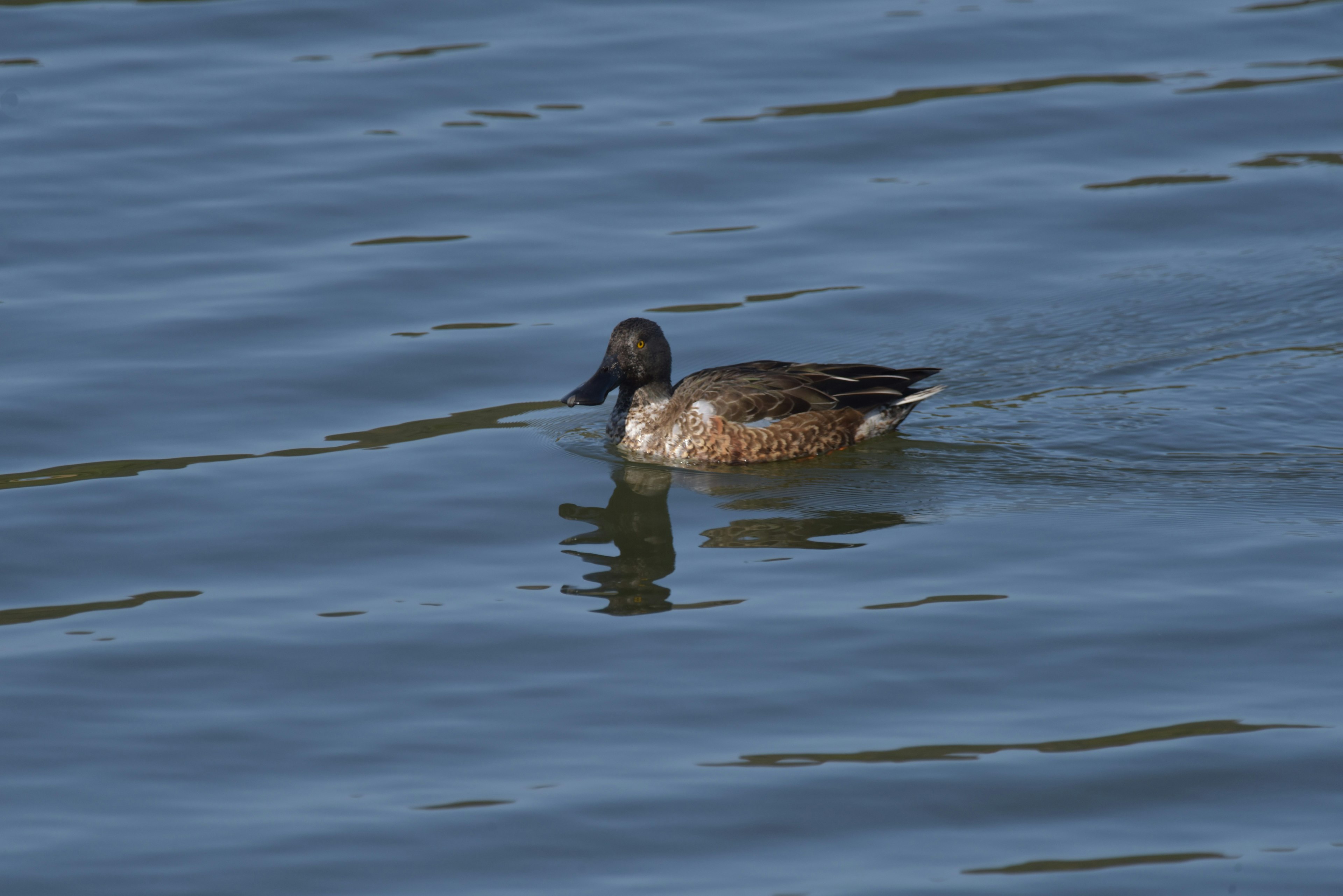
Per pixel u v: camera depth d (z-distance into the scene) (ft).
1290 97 76.43
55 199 67.62
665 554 44.55
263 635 39.99
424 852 31.60
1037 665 37.78
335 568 43.68
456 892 30.48
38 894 30.50
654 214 67.46
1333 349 57.06
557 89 77.36
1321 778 33.27
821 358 57.62
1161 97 76.74
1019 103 76.23
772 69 79.36
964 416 53.98
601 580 42.91
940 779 33.58
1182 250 64.75
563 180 70.03
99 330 58.03
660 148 72.49
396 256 63.98
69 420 52.03
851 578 42.65
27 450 50.16
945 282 62.49
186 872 31.12
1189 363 56.59
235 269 62.90
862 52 81.00
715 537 45.75
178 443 50.98
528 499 48.34
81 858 31.55
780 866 31.07
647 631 39.91
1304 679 36.81
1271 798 32.73
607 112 75.41
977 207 68.03
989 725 35.40
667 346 53.67
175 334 57.98
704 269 63.31
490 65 79.61
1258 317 59.57
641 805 32.89
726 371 53.47
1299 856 30.96
